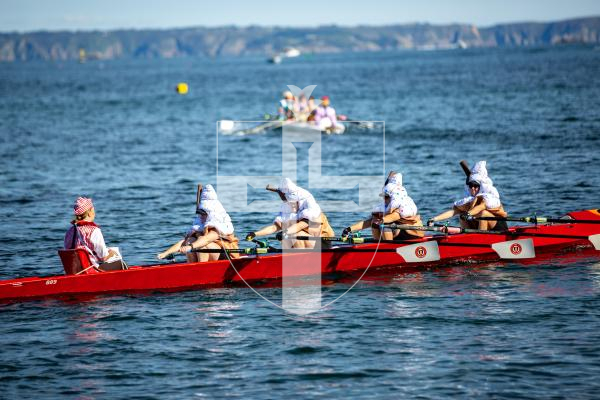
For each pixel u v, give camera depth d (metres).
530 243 55.97
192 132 168.50
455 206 59.34
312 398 34.34
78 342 41.47
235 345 40.66
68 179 102.94
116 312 46.44
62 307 47.56
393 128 156.75
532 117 161.75
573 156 106.00
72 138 159.12
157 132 170.12
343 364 37.81
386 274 54.00
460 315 44.28
